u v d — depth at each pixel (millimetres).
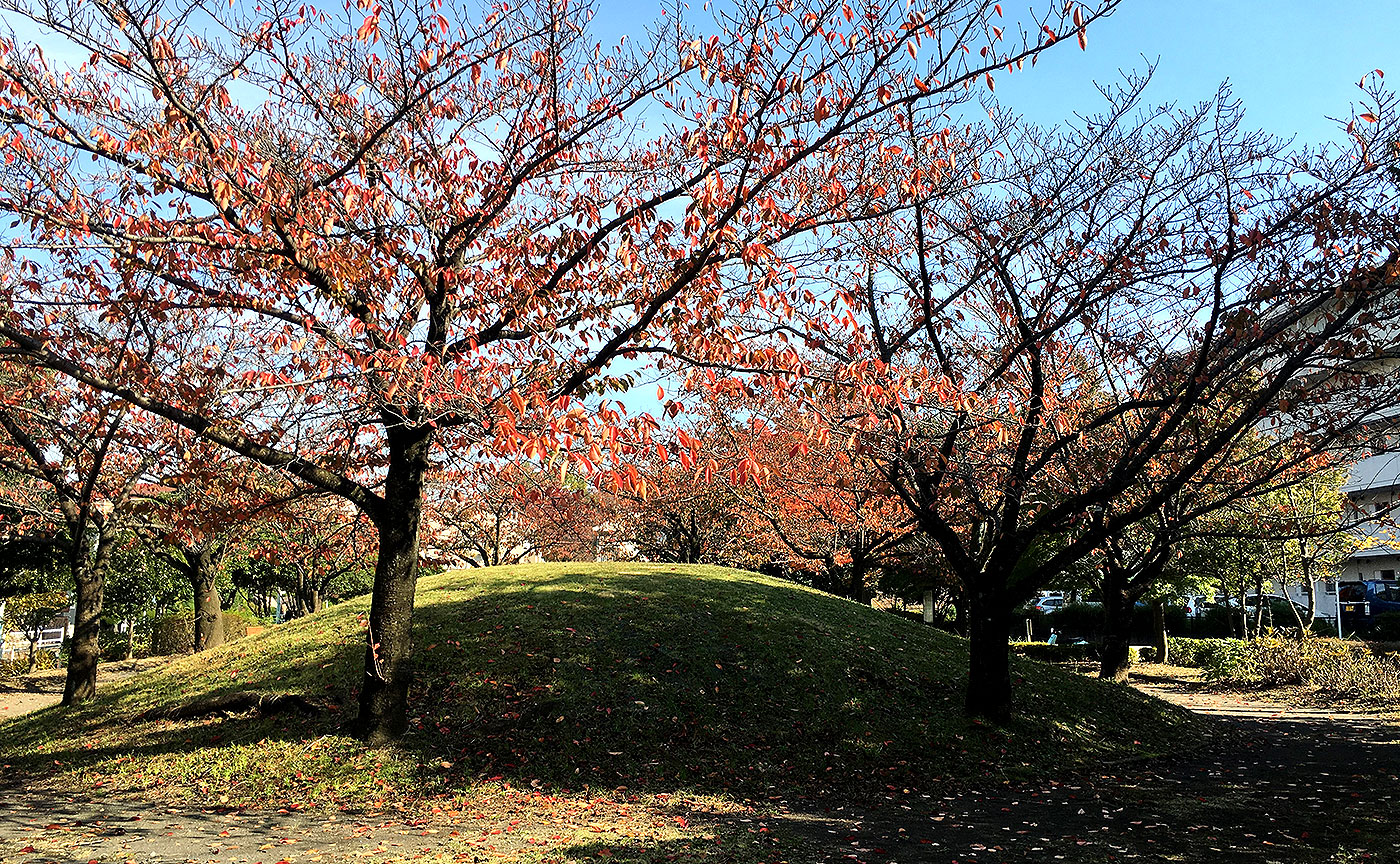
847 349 9195
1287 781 9812
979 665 11680
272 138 8750
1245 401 10188
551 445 5855
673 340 8508
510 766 9656
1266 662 21062
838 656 13398
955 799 9125
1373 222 8883
